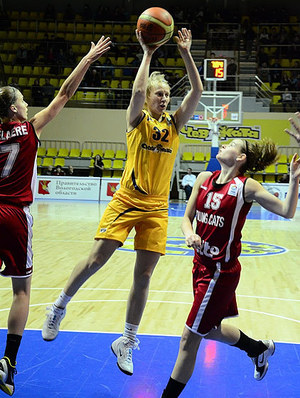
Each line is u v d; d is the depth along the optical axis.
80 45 22.50
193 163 20.78
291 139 20.38
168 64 21.70
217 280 2.79
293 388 3.15
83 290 5.70
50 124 21.36
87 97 21.42
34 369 3.38
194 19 22.81
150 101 3.39
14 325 2.98
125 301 5.23
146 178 3.33
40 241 9.32
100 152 20.94
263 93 21.12
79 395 3.01
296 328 4.45
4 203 2.98
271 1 23.84
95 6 24.48
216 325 2.82
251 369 3.46
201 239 2.88
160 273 6.78
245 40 22.22
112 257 7.95
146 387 3.14
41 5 24.52
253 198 2.79
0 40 22.69
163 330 4.28
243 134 18.47
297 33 22.62
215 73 16.69
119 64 22.09
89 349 3.78
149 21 3.21
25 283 3.06
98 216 13.62
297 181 2.66
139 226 3.40
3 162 3.01
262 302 5.38
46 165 20.42
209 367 3.48
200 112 19.92
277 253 8.65
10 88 3.12
